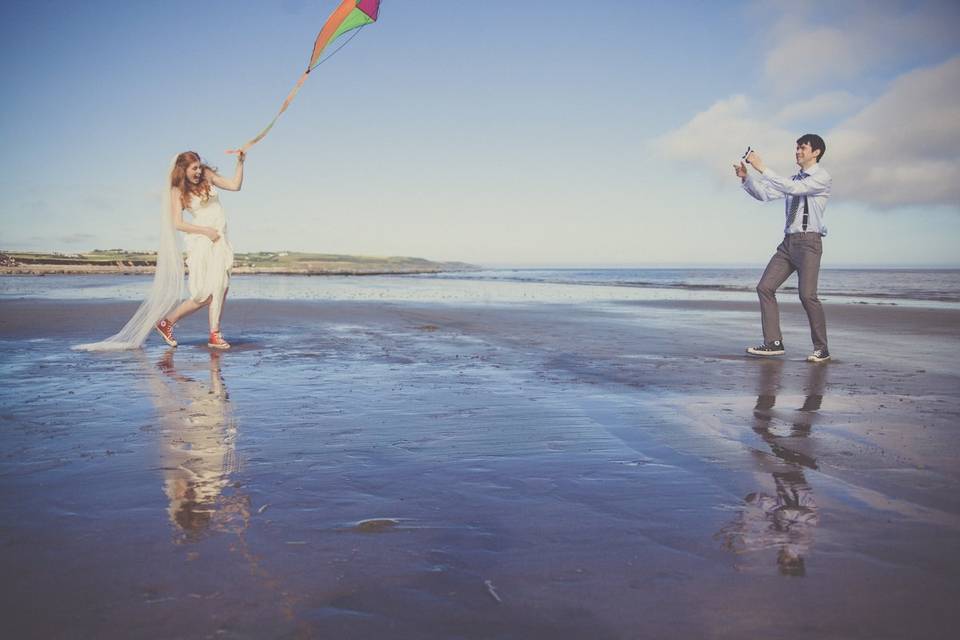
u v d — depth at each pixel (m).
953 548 1.74
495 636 1.31
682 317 10.28
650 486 2.26
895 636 1.31
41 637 1.31
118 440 2.90
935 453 2.70
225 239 6.52
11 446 2.79
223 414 3.44
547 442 2.88
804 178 5.68
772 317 6.04
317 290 19.67
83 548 1.73
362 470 2.45
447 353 6.00
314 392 4.08
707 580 1.55
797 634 1.32
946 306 13.01
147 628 1.34
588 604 1.44
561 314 10.71
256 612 1.40
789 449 2.76
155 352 6.10
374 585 1.52
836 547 1.74
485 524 1.91
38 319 9.14
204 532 1.84
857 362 5.59
